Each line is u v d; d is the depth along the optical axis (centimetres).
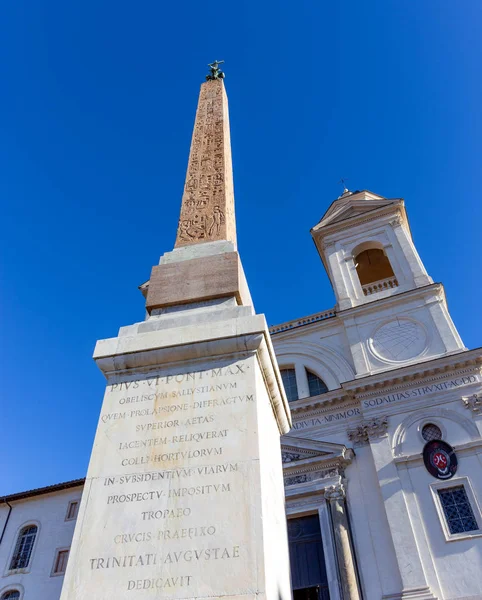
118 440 491
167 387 525
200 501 430
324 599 1530
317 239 2652
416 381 1842
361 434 1803
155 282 688
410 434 1733
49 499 2550
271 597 379
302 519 1708
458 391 1762
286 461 1814
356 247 2486
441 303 2058
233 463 451
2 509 2598
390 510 1582
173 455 468
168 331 561
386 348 2017
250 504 421
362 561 1542
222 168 923
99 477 464
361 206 2639
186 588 381
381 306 2144
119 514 435
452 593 1394
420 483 1614
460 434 1666
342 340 2172
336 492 1661
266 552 397
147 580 391
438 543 1486
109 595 387
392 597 1436
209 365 534
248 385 507
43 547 2369
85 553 415
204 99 1119
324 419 1923
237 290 642
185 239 789
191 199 869
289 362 2208
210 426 483
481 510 1505
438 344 1933
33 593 2230
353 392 1898
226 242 756
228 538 404
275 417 607
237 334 539
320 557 1611
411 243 2370
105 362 552
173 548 405
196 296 646
